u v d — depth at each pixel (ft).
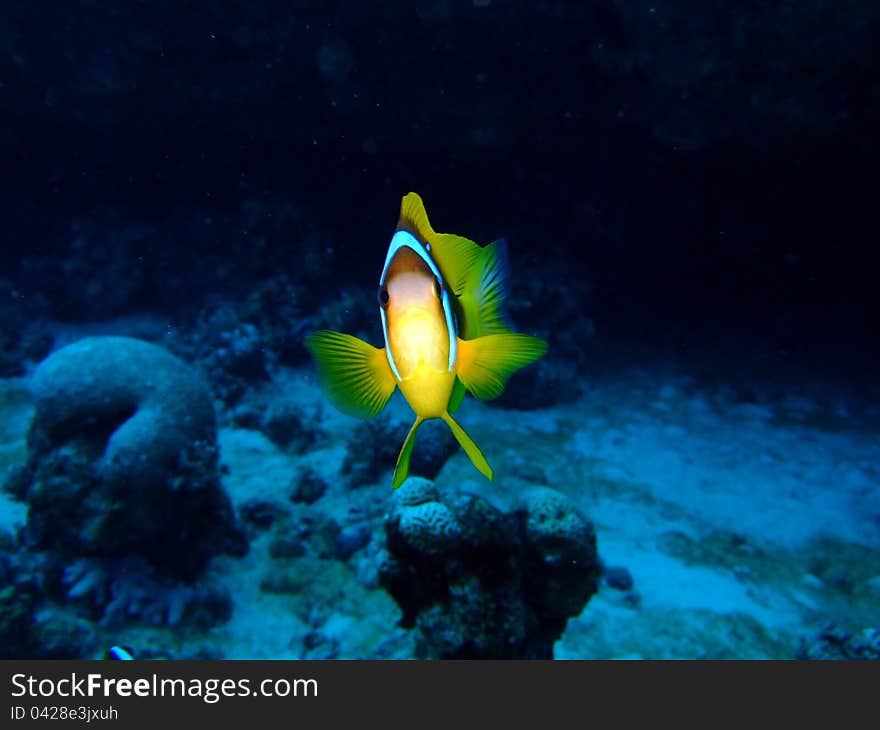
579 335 39.32
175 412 19.61
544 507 12.10
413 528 10.36
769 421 35.68
